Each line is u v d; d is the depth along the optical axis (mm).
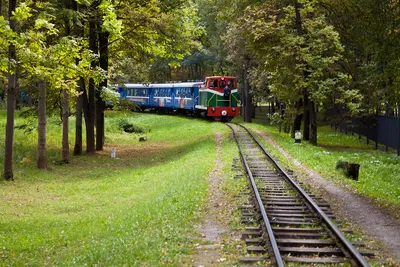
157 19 27281
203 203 13875
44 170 22422
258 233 10328
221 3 38312
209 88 47000
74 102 29688
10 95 19500
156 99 62281
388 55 22281
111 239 10594
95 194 18016
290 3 32938
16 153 25422
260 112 76500
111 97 26547
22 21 17484
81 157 27281
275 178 17688
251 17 32500
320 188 16391
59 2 21703
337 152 28844
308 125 35125
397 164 24156
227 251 9391
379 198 15031
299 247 9469
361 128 38969
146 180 20172
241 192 15016
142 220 12125
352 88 32688
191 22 28969
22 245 11031
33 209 15406
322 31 29531
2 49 15383
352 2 29641
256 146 27953
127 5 26625
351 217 12438
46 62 15836
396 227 11508
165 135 42094
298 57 29688
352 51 32469
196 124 45969
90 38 26188
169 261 8781
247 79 48344
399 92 23391
